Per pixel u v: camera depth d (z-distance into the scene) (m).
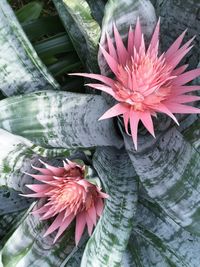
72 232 0.41
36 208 0.39
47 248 0.40
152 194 0.36
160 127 0.36
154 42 0.34
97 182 0.36
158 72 0.34
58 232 0.39
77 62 0.46
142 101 0.34
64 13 0.39
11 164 0.40
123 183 0.38
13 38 0.36
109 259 0.37
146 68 0.33
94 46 0.35
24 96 0.35
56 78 0.47
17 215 0.44
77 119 0.35
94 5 0.40
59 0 0.39
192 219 0.36
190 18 0.36
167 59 0.35
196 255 0.41
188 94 0.37
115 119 0.37
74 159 0.40
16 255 0.39
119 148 0.39
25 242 0.39
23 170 0.40
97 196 0.38
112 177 0.38
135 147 0.33
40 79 0.38
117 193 0.38
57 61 0.46
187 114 0.38
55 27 0.46
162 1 0.37
